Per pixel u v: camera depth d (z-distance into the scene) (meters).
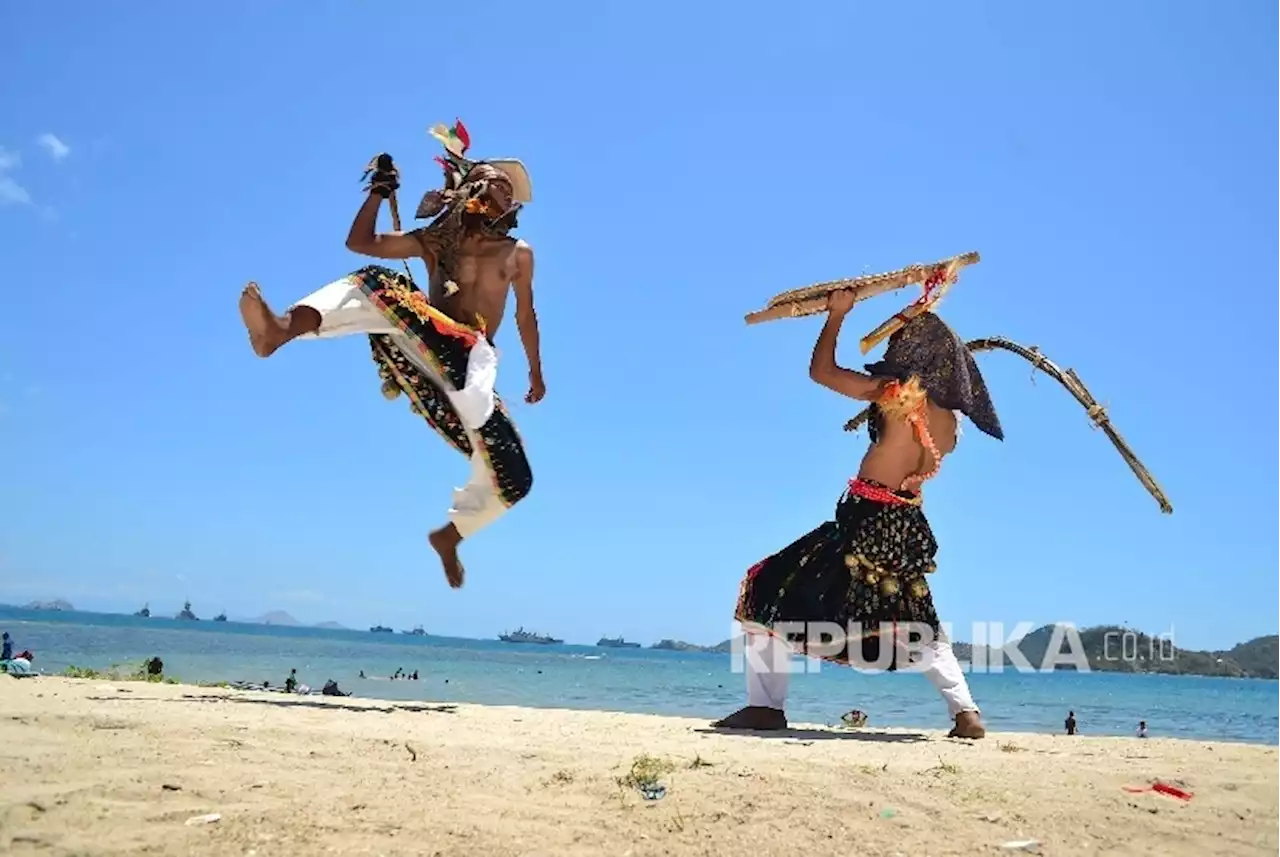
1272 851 3.45
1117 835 3.52
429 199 5.83
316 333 5.35
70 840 2.99
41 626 120.44
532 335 6.07
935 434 6.10
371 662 77.25
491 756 4.28
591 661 143.75
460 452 5.66
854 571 6.02
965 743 5.82
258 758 4.06
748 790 3.77
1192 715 50.06
